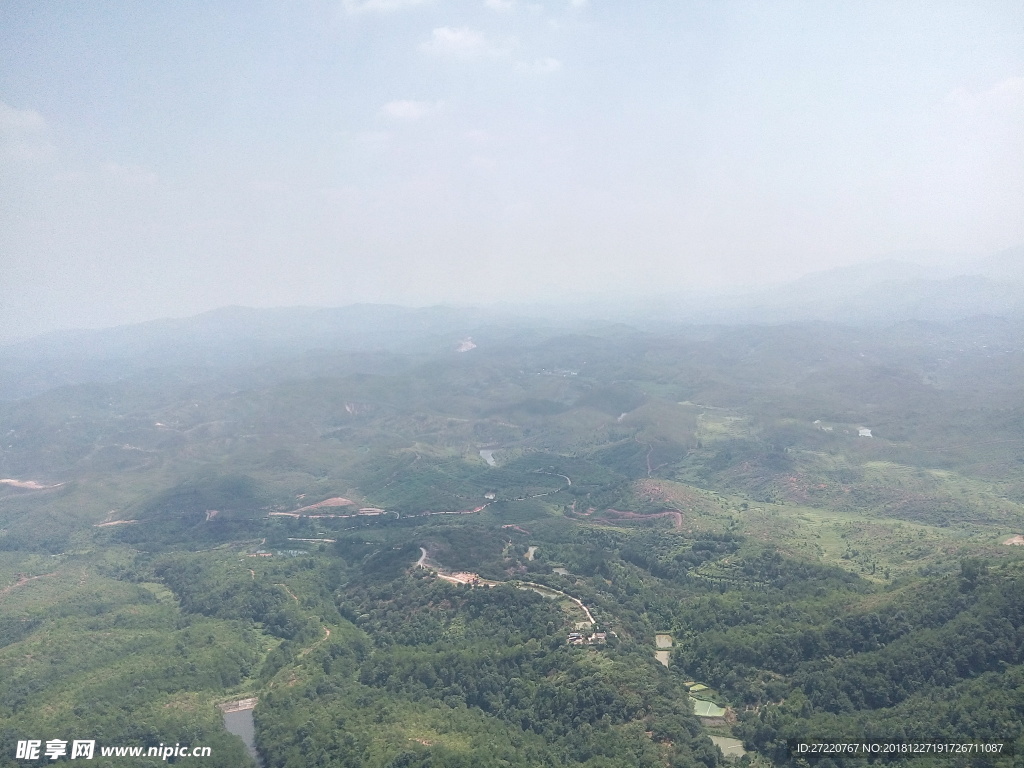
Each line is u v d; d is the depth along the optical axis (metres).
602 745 160.75
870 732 153.00
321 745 170.12
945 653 170.25
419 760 157.25
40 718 177.75
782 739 159.62
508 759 157.75
